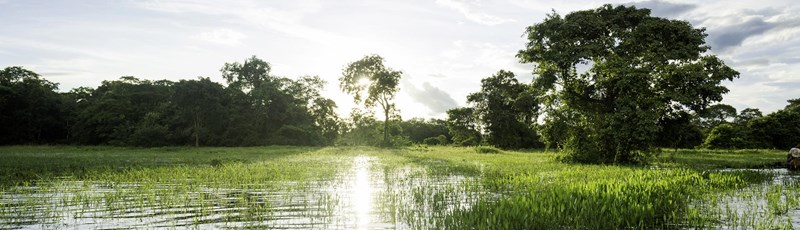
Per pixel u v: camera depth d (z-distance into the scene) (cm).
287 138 7494
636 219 974
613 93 3189
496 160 3195
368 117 7169
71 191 1440
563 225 938
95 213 1083
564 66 3147
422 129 10775
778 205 1173
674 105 3119
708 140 6706
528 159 3384
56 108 7662
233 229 930
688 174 1847
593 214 975
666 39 3159
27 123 7312
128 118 7188
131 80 7600
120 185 1588
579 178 1803
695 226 947
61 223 980
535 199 1095
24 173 2048
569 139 3189
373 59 6888
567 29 3150
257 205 1191
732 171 2141
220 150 5269
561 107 3312
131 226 954
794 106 8381
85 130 7206
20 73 7531
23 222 990
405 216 1052
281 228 935
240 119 7188
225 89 7494
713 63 3077
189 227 944
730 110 9231
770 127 6831
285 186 1580
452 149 5712
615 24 3170
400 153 4419
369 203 1224
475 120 7644
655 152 3050
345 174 2022
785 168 2703
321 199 1280
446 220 962
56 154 4044
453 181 1789
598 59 3212
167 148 5600
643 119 2898
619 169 2309
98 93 8181
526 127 7244
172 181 1709
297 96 8306
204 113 6856
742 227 937
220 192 1425
